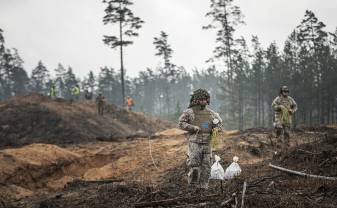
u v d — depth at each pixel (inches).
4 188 467.8
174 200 288.4
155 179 472.4
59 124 1211.9
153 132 1489.9
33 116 1245.7
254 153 543.8
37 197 422.9
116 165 579.8
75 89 1544.0
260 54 2215.8
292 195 290.2
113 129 1348.4
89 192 377.1
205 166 314.5
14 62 3326.8
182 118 313.0
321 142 443.2
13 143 1096.2
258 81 2171.5
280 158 441.4
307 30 2031.3
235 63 1953.7
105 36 1812.3
